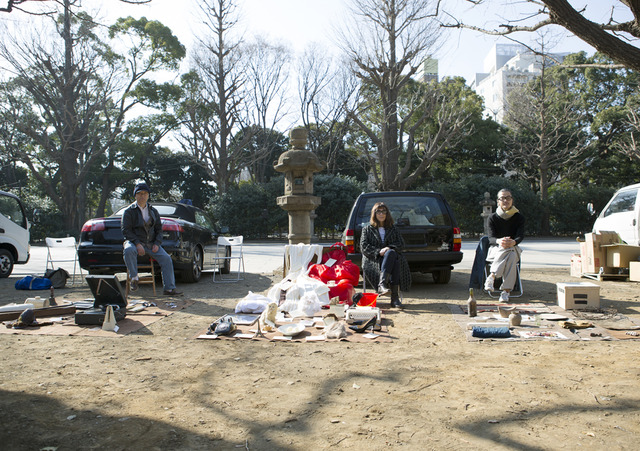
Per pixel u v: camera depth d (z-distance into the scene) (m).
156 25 36.78
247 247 23.23
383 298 7.62
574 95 38.78
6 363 4.20
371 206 8.83
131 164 43.12
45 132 33.59
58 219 36.84
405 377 3.81
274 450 2.63
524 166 41.69
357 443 2.70
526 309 6.43
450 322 5.83
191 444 2.71
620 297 7.44
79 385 3.67
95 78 33.53
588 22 5.70
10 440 2.75
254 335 5.15
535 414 3.05
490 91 85.81
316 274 7.18
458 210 33.62
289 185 9.96
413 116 36.31
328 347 4.73
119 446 2.69
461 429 2.86
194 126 34.41
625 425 2.87
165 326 5.67
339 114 37.66
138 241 7.55
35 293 8.30
